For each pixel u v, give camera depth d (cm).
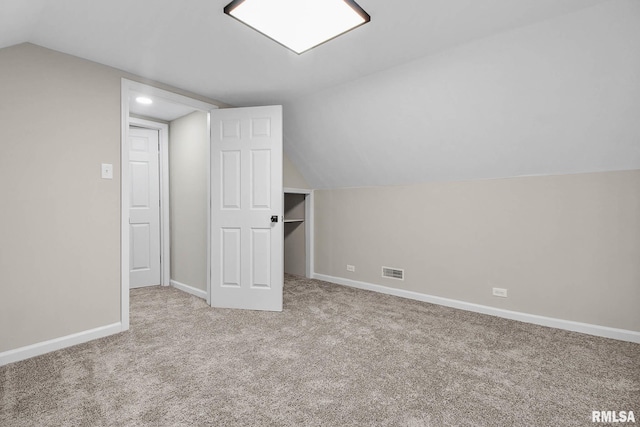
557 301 253
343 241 401
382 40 202
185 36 196
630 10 162
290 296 345
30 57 201
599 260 235
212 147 305
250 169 297
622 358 200
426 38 200
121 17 175
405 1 163
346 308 303
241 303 301
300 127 352
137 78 254
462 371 185
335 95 291
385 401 157
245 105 328
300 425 140
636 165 219
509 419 144
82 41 201
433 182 321
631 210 222
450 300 310
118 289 243
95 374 181
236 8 162
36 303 204
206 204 334
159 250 394
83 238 224
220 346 218
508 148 254
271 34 189
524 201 267
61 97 214
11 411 148
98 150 231
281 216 294
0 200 190
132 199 375
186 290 363
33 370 185
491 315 283
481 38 200
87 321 227
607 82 192
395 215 350
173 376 179
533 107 222
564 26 179
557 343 222
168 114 362
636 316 222
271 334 239
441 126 268
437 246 319
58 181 212
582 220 241
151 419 143
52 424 140
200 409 150
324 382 174
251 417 145
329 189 415
